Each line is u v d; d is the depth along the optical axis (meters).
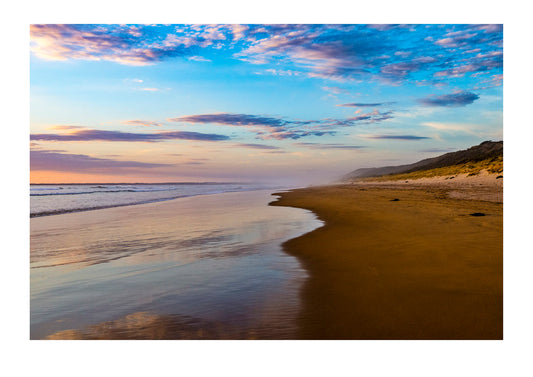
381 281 7.09
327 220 16.12
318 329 5.33
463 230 11.63
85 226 16.06
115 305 6.46
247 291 6.92
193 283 7.48
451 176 50.62
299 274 7.84
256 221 16.75
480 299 6.04
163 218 18.91
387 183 61.75
